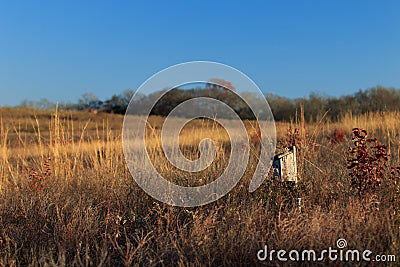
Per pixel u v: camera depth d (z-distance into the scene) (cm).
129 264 441
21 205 605
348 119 1449
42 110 3703
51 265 435
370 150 779
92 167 849
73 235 511
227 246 455
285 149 621
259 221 508
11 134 1930
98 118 2548
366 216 486
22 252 499
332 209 513
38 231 536
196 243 458
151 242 505
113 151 857
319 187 613
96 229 532
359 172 591
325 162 789
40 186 707
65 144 894
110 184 704
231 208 546
